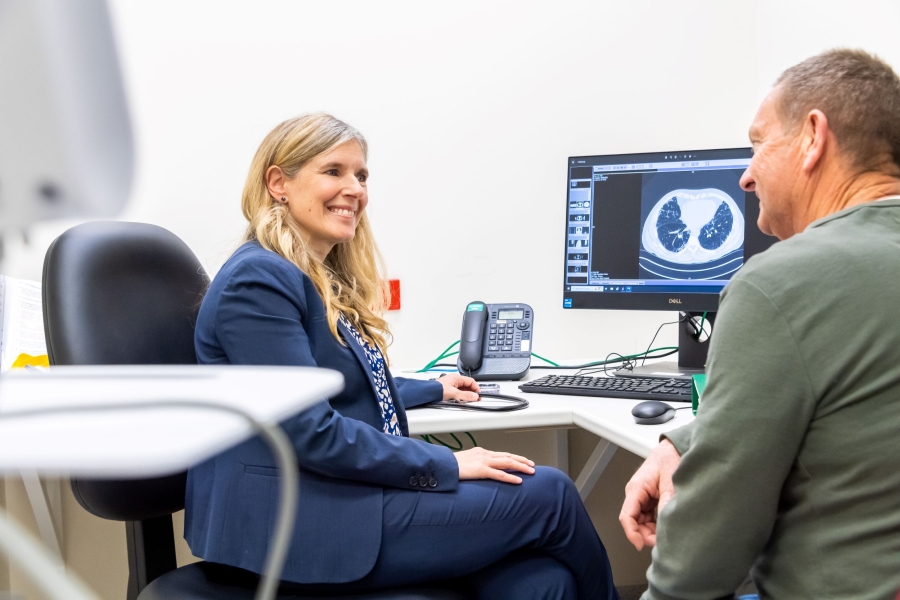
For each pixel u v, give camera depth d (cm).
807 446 73
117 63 35
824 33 196
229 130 201
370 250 165
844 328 70
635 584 227
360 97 207
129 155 36
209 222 200
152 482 125
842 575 71
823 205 85
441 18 210
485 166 213
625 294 183
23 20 32
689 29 219
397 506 115
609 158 184
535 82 214
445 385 161
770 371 71
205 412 32
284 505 33
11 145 33
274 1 202
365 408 129
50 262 123
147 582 128
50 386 37
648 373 175
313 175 138
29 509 185
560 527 123
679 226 178
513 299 216
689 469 77
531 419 142
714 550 75
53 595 30
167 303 136
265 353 117
